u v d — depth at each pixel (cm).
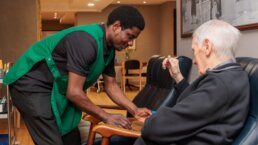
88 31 180
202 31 143
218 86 129
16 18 521
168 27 1105
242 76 133
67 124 195
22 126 458
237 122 130
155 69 256
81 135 223
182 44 276
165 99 215
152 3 1147
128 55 1123
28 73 190
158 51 1198
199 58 144
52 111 187
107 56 193
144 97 259
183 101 137
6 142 288
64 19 1565
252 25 169
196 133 135
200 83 139
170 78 230
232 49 140
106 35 183
